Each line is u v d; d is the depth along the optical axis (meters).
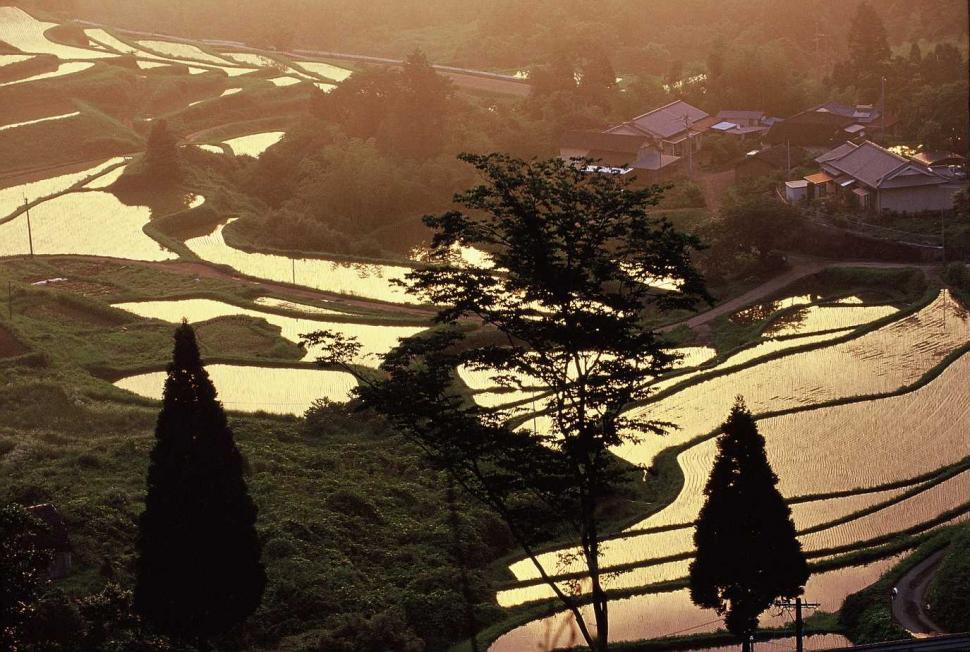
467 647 36.12
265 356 62.06
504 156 28.50
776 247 74.69
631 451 49.19
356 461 49.28
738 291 69.62
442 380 27.73
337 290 75.12
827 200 82.00
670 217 84.44
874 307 65.62
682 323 65.62
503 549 43.22
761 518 29.73
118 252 82.75
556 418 28.03
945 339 59.69
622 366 27.75
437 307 69.75
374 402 27.78
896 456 47.00
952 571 35.62
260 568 31.02
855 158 83.38
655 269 27.80
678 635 35.81
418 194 95.12
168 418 30.16
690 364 58.78
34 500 41.59
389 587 39.22
